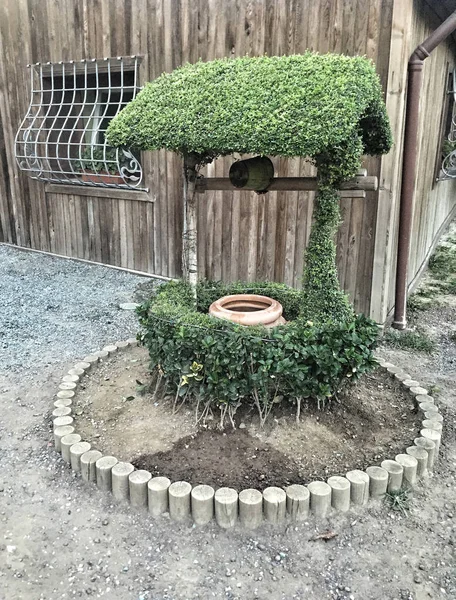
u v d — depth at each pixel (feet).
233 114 7.97
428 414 9.23
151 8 16.67
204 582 6.36
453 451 8.98
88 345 13.38
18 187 22.79
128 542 6.96
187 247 10.33
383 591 6.26
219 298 11.18
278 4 14.39
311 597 6.16
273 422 8.87
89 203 20.53
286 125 7.54
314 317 9.11
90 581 6.38
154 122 8.61
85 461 7.95
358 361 8.58
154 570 6.53
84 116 18.61
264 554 6.77
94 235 20.80
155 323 9.16
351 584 6.35
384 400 9.93
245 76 8.50
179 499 7.17
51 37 19.38
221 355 8.35
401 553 6.82
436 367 12.40
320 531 7.13
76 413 9.53
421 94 14.53
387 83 12.96
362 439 8.69
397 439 8.71
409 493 7.85
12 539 7.00
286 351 8.42
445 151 21.30
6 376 11.60
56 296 17.47
